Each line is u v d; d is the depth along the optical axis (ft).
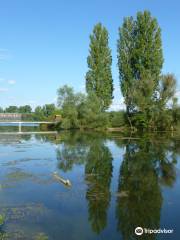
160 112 262.47
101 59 287.48
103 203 75.05
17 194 80.79
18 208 69.92
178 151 156.56
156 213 69.00
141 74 265.95
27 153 152.76
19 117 394.73
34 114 439.63
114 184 92.94
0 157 139.95
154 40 266.57
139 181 96.89
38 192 82.79
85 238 56.34
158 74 267.39
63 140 214.07
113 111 304.71
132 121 287.28
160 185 92.12
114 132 276.21
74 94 313.73
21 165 120.37
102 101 296.71
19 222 61.93
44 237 55.67
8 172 107.14
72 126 309.01
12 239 54.49
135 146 176.55
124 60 271.28
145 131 276.62
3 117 385.50
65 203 74.28
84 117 300.20
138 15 267.80
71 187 88.69
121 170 112.78
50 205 72.33
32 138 233.14
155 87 265.75
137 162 128.47
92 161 130.41
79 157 140.67
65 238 55.83
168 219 65.82
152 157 139.95
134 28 271.90
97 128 301.84
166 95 262.26
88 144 188.55
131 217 66.69
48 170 111.24
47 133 280.51
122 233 58.95
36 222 62.18
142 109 266.57
